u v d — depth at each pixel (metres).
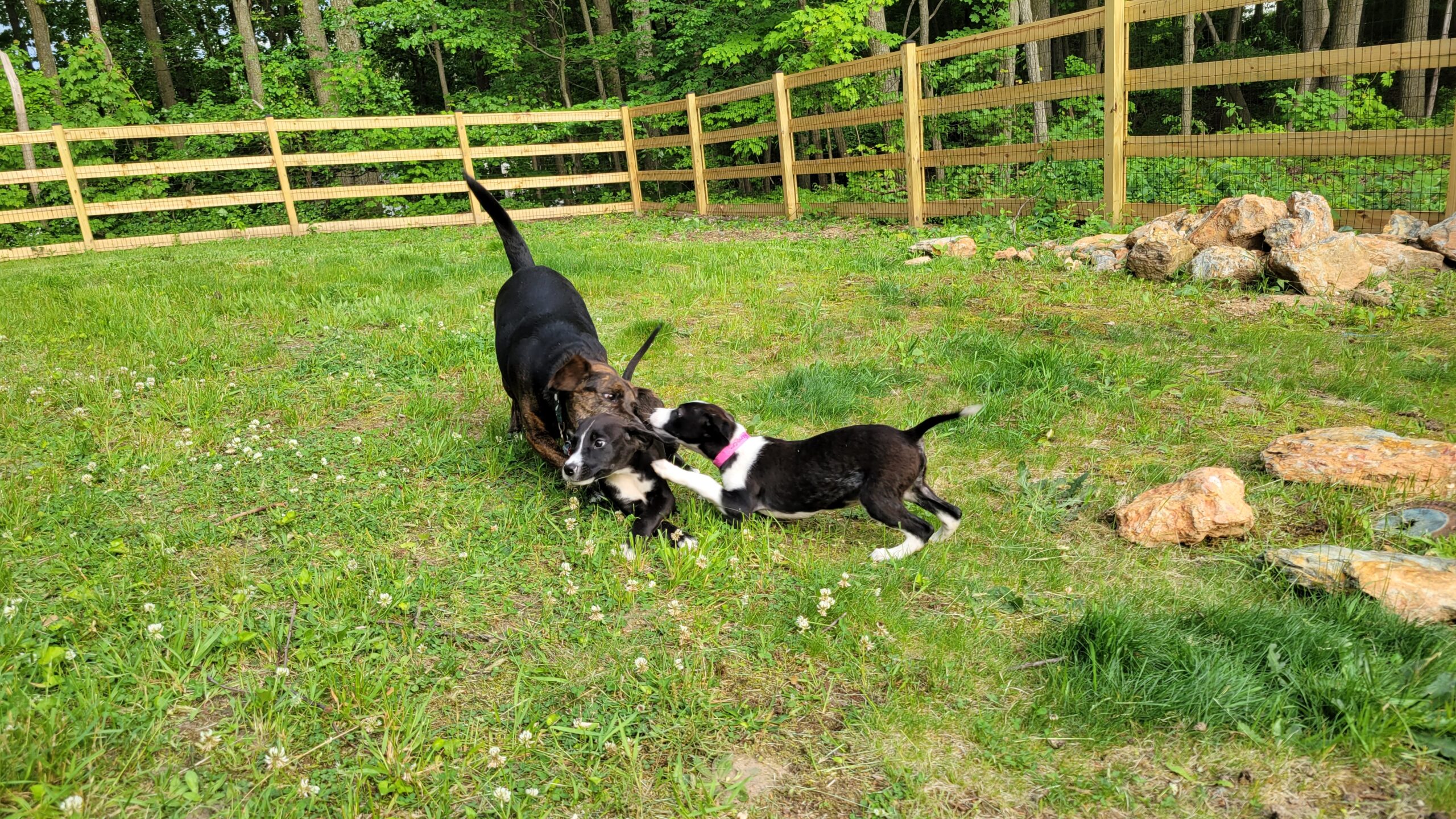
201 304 7.80
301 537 3.64
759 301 7.52
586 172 20.84
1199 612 3.04
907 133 11.16
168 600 3.12
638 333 6.57
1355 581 3.03
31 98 17.47
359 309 7.43
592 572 3.45
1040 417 4.82
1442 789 2.26
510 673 2.85
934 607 3.24
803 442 3.82
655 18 19.41
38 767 2.29
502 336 4.71
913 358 5.80
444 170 17.81
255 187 18.73
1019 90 9.95
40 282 9.61
